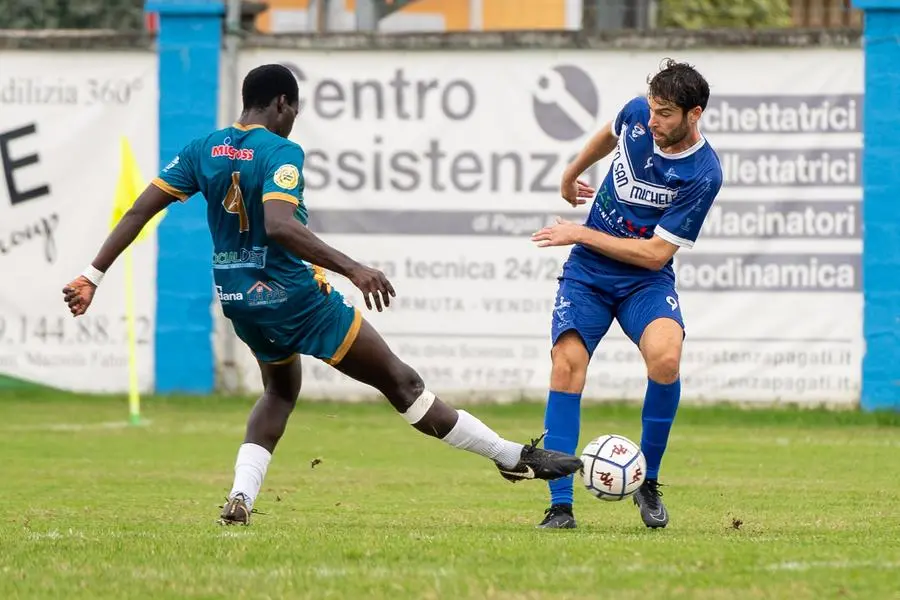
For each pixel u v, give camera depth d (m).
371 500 29.70
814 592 16.06
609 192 25.14
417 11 70.06
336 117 52.94
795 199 50.81
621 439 23.83
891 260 50.47
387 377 22.75
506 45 52.19
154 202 22.81
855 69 50.66
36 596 16.08
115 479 33.34
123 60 53.84
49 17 67.00
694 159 24.33
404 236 52.53
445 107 52.50
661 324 24.27
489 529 23.47
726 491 31.45
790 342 50.88
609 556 18.77
